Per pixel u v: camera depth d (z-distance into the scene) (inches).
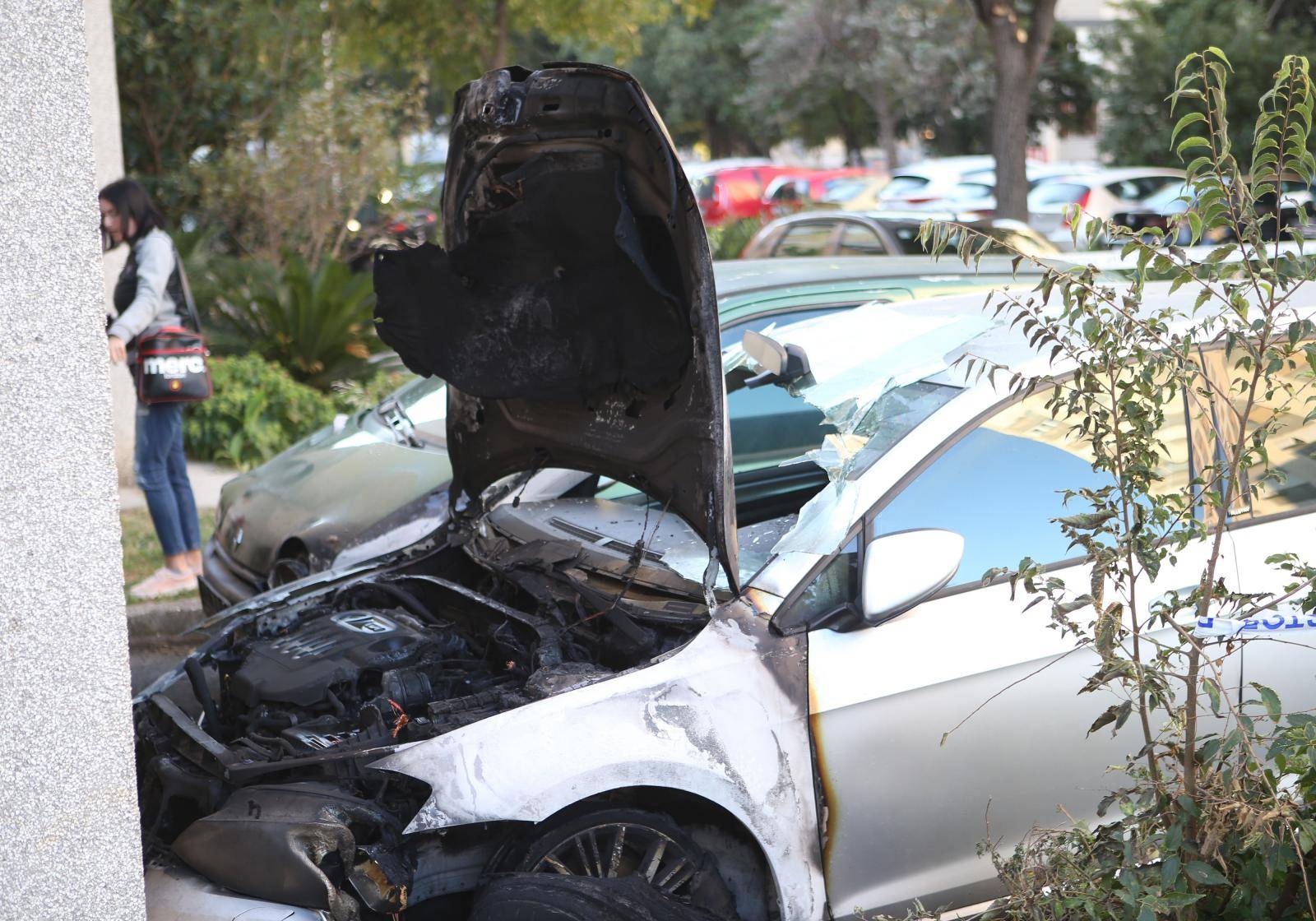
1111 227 109.9
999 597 135.6
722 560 125.7
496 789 117.6
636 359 135.5
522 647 143.0
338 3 709.3
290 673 139.1
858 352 157.5
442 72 799.1
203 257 483.5
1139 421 112.3
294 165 516.1
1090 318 111.3
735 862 134.4
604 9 751.1
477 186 143.7
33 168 87.8
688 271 124.1
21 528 89.7
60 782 93.0
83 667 93.2
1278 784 110.3
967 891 135.0
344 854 115.3
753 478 187.3
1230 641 113.0
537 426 155.4
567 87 125.5
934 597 134.2
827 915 128.9
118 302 269.0
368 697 141.3
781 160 2079.2
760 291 228.4
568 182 129.6
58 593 91.7
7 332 87.9
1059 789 136.9
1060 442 142.0
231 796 122.3
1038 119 1326.3
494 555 164.9
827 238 402.3
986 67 1269.7
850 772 128.6
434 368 151.6
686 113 1748.3
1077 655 135.9
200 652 153.4
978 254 114.7
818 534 132.8
